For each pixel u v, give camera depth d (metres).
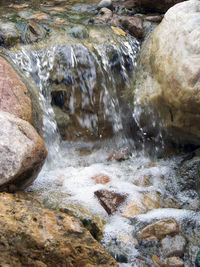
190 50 1.71
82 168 1.85
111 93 2.07
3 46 1.98
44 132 1.88
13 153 1.37
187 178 1.73
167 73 1.77
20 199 1.32
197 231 1.46
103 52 2.07
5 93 1.60
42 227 1.21
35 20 2.25
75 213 1.41
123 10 2.48
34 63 1.97
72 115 2.03
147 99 1.89
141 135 2.00
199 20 1.77
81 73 2.03
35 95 1.83
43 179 1.69
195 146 1.89
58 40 2.07
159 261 1.34
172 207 1.62
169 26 1.88
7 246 1.14
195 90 1.63
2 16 2.28
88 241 1.26
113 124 2.07
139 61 2.07
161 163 1.89
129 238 1.41
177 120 1.77
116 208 1.53
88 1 2.69
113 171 1.83
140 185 1.73
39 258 1.16
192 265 1.34
